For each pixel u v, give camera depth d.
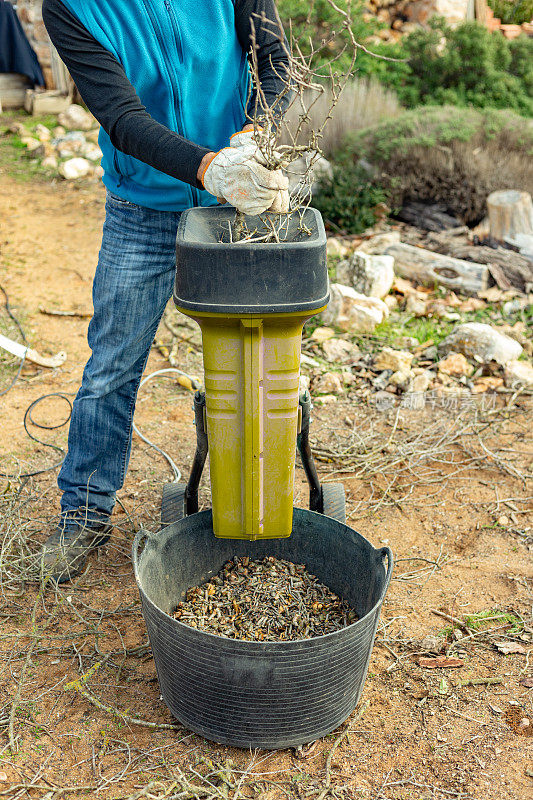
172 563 2.59
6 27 10.23
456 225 6.61
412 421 4.35
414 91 8.48
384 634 2.78
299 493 3.68
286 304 1.99
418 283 5.95
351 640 2.11
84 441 3.00
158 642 2.19
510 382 4.69
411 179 6.74
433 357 4.96
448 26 9.00
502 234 6.18
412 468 3.95
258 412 2.15
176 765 2.23
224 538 2.60
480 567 3.16
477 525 3.47
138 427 4.22
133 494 3.63
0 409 4.32
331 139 7.20
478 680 2.55
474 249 6.04
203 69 2.47
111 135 2.30
